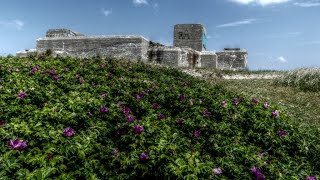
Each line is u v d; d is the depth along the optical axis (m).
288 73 22.27
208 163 6.20
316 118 14.21
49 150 5.83
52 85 10.41
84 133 7.09
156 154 6.30
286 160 7.68
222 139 8.00
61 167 5.50
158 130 7.60
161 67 19.25
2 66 12.25
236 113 9.73
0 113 7.66
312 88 19.98
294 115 13.73
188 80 16.23
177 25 35.53
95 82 11.93
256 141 8.59
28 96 9.00
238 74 25.48
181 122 8.70
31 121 7.16
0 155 5.55
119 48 29.75
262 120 9.48
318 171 7.65
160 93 11.31
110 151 6.55
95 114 8.47
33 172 5.16
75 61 15.17
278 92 19.34
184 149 6.71
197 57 33.62
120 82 12.16
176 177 5.71
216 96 11.65
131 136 7.13
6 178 4.97
